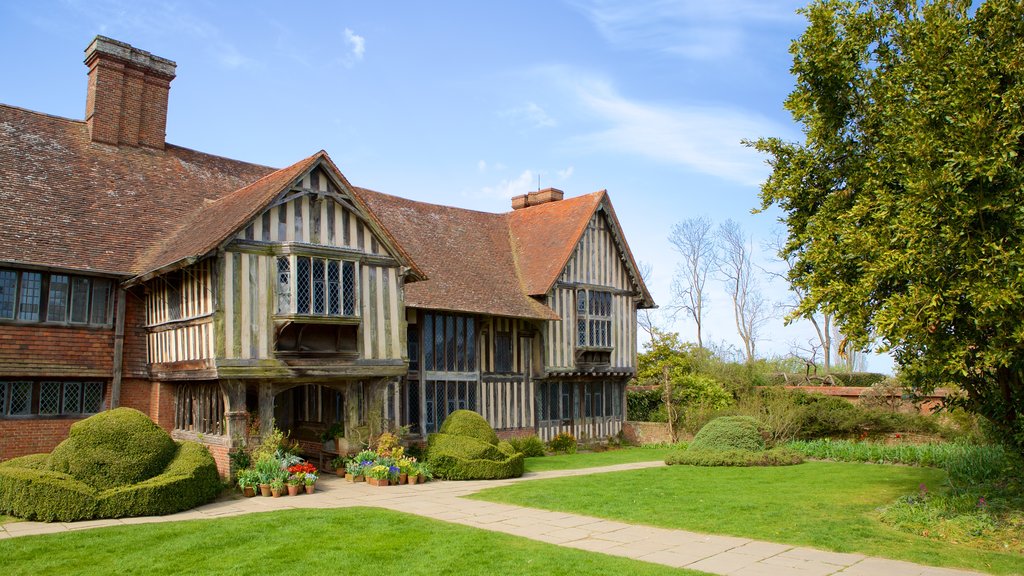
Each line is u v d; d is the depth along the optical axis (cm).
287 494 1279
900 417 2105
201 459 1188
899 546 873
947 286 909
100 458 1094
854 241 986
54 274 1430
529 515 1077
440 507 1145
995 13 954
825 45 1096
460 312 1939
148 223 1667
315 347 1442
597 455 2144
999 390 1064
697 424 2417
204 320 1348
